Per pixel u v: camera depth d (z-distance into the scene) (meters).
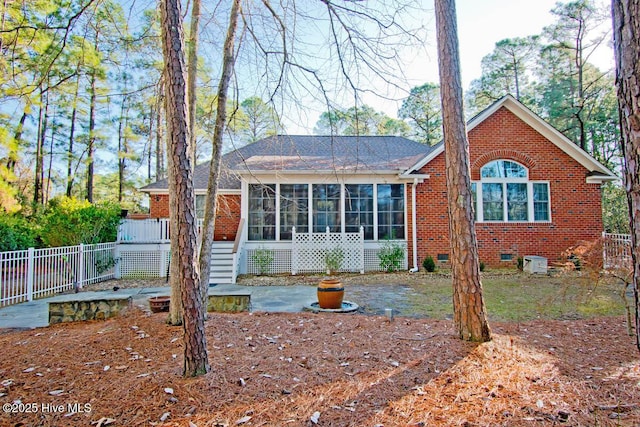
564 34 21.61
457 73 4.86
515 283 10.33
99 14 6.65
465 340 4.71
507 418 2.88
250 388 3.43
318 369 3.88
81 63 7.34
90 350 4.53
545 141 13.34
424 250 13.21
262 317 6.28
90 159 21.75
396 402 3.16
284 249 13.23
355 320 6.11
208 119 7.67
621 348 4.61
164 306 6.59
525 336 5.13
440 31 4.95
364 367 3.93
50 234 11.55
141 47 6.75
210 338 4.94
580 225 13.16
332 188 13.60
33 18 8.56
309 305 7.70
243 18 6.67
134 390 3.40
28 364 4.11
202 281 6.02
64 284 10.04
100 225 12.08
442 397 3.24
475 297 4.72
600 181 13.25
